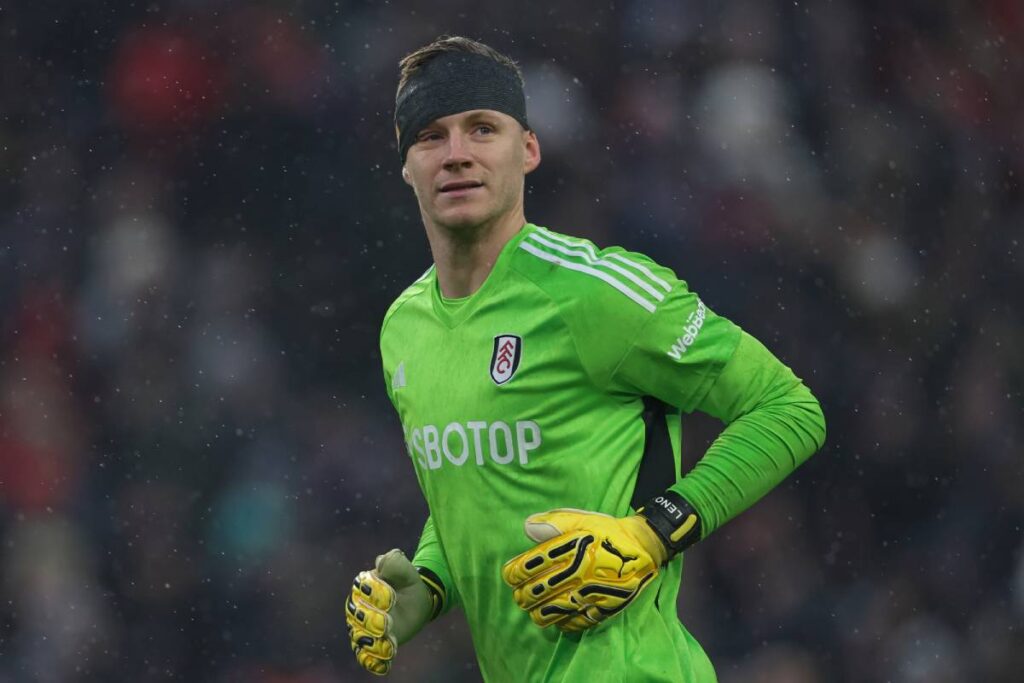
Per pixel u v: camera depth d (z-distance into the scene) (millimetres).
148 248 34438
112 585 31125
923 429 35469
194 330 33750
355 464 32844
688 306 10086
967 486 35281
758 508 32656
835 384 35094
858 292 36000
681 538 9852
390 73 36312
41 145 35438
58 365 33188
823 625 32031
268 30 36375
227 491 32156
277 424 33062
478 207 10242
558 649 10273
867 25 38938
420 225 35688
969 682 32688
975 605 33844
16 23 35969
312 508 32250
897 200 37625
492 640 10719
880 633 32344
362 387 34094
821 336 35375
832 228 36531
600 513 9820
